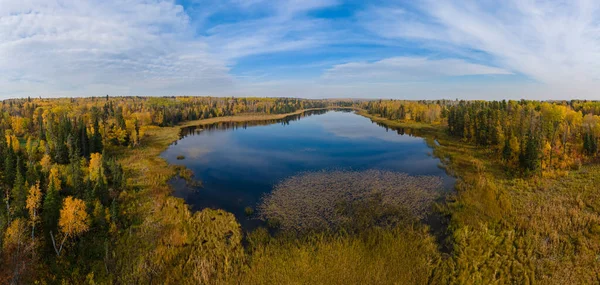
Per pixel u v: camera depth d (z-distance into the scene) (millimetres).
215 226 40531
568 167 63781
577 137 76875
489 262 31531
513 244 34875
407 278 29172
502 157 72500
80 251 33344
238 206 47688
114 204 39938
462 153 83938
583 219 39312
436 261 32156
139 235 37500
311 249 34344
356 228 39562
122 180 52719
